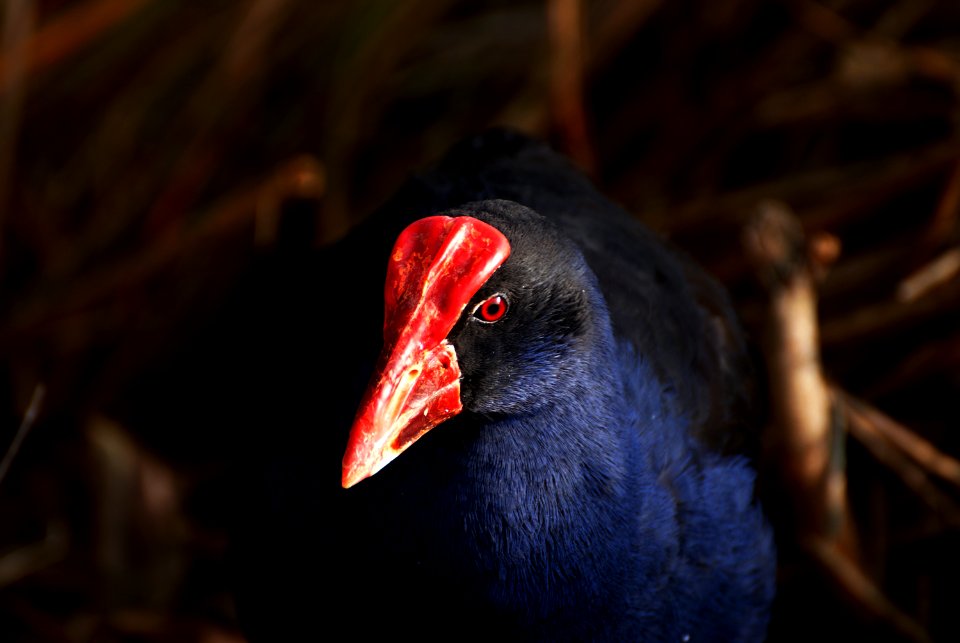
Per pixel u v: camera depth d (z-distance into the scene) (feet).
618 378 19.12
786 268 27.04
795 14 33.68
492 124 33.63
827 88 33.30
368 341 19.19
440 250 16.85
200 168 33.86
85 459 32.07
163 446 33.60
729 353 23.56
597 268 21.11
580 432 18.42
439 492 18.33
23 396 33.35
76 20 32.30
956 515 28.40
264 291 26.03
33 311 33.58
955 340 29.63
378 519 18.62
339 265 22.16
